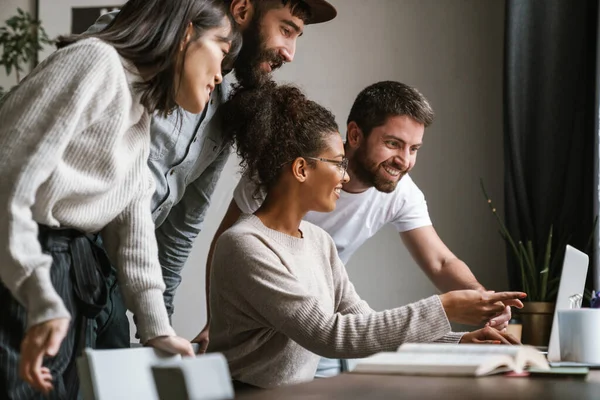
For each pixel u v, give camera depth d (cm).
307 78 416
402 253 404
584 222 358
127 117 143
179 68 152
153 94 150
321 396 96
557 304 165
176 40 150
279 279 174
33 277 122
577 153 361
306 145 186
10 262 123
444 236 400
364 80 412
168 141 204
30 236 125
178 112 197
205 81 155
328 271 197
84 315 147
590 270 352
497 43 402
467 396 98
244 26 215
